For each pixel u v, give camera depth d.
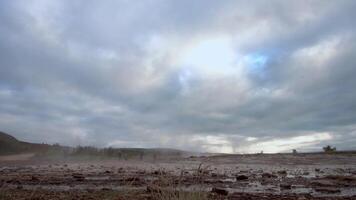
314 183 10.82
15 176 12.99
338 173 14.35
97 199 7.49
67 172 14.95
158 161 23.72
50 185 10.30
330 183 10.91
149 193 7.92
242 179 11.80
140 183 10.26
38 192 8.55
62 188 9.55
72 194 8.15
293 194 8.42
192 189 7.19
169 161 23.61
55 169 16.80
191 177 10.49
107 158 28.55
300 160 23.06
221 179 11.96
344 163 20.55
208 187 9.20
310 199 7.68
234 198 7.68
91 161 24.42
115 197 7.63
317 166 18.67
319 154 27.55
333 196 8.23
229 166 19.08
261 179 12.01
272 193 8.67
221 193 8.23
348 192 8.99
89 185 10.21
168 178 7.77
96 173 14.23
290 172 15.05
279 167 18.17
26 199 7.57
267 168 17.53
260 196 8.01
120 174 13.65
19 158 28.41
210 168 17.42
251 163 21.48
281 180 11.67
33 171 15.58
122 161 24.50
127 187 9.38
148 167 17.80
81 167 18.14
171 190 6.62
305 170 16.11
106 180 11.46
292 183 10.85
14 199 7.57
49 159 27.53
